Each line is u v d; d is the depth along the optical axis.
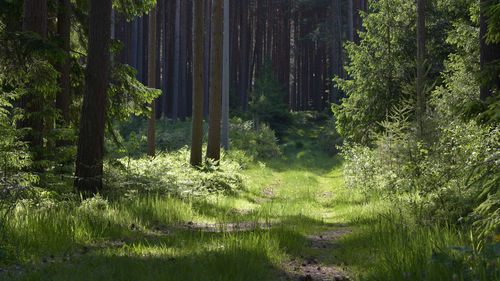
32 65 9.80
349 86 21.75
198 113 18.27
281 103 47.91
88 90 10.73
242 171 24.52
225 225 9.09
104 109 10.91
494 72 8.10
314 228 9.21
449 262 3.96
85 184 10.54
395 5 21.33
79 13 13.13
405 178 10.30
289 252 6.44
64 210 7.99
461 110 6.67
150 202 10.24
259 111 45.88
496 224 4.84
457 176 7.77
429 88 13.09
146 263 4.81
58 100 12.27
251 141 35.56
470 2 16.38
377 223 8.30
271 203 13.72
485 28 9.23
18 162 8.62
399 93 19.75
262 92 47.34
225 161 21.61
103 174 11.40
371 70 20.83
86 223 7.02
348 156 18.06
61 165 11.00
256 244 5.98
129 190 11.48
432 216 7.96
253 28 63.41
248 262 4.93
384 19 21.53
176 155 22.58
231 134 37.12
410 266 4.32
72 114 13.84
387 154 12.82
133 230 7.72
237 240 6.19
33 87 10.16
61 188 9.83
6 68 9.85
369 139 20.75
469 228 6.29
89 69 10.74
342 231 9.16
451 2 19.78
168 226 8.66
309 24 63.22
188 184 13.59
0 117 8.66
